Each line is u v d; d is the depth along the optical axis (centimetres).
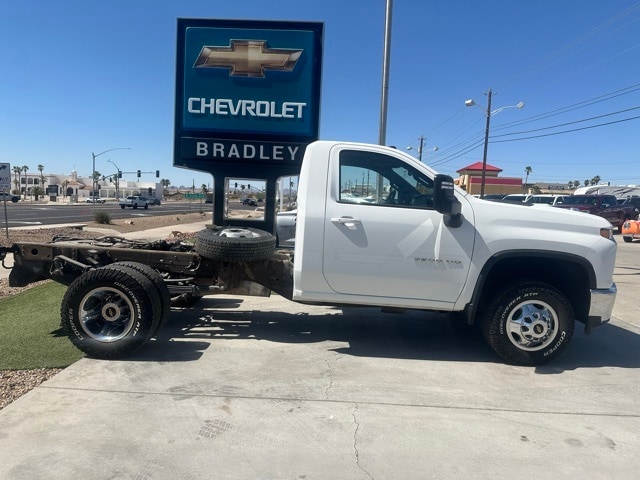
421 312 690
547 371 478
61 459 307
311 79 706
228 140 714
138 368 456
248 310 684
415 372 467
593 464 317
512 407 396
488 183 6169
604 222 495
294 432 348
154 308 478
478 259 481
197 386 420
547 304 480
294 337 566
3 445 320
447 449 331
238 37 704
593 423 371
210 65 707
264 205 718
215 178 719
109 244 589
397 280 488
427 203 494
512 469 310
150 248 578
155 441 331
